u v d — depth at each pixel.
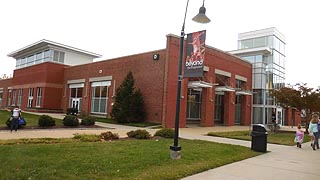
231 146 13.31
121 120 26.83
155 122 26.66
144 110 27.94
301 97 25.64
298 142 15.20
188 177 7.48
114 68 33.09
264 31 43.25
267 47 40.59
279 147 14.91
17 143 10.77
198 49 10.48
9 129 16.89
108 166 7.72
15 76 51.94
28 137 13.24
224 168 8.81
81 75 39.03
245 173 8.20
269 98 40.56
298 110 27.70
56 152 9.20
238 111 38.44
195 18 10.48
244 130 26.31
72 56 45.59
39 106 42.56
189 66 10.70
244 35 45.78
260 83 40.75
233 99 35.09
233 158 10.30
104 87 34.62
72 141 12.21
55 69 42.69
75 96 40.09
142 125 25.06
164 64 26.59
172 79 26.12
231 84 34.75
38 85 43.31
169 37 26.25
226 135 19.58
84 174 6.88
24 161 7.73
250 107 39.22
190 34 10.86
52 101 42.12
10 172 6.67
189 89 32.25
